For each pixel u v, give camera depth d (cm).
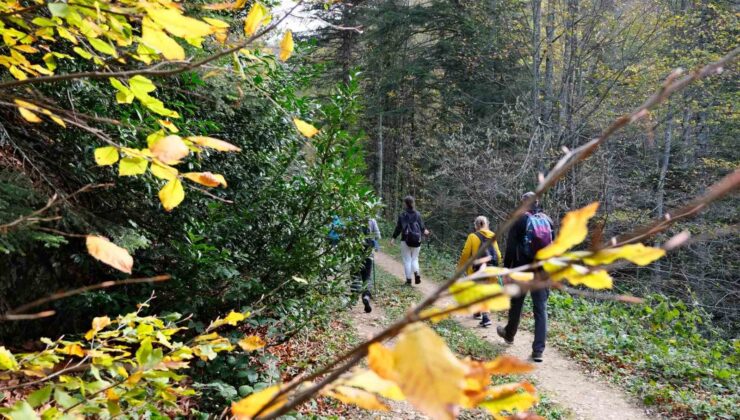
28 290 356
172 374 126
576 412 468
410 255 998
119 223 395
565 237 44
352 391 52
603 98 1267
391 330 43
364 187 483
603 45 1327
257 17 101
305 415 399
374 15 1888
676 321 743
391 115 2127
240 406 53
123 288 393
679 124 1532
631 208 1299
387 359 42
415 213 998
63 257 375
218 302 401
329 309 542
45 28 123
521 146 1400
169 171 101
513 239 542
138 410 128
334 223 466
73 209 348
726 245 1198
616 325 735
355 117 460
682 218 41
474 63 1764
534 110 1385
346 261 483
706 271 1258
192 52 283
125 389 127
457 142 1403
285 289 434
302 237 451
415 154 1994
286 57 110
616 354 620
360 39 1955
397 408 457
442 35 1977
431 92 2170
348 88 456
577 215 43
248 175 504
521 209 42
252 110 455
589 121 1369
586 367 583
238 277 421
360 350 45
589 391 518
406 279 1020
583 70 1390
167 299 384
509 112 1405
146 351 122
